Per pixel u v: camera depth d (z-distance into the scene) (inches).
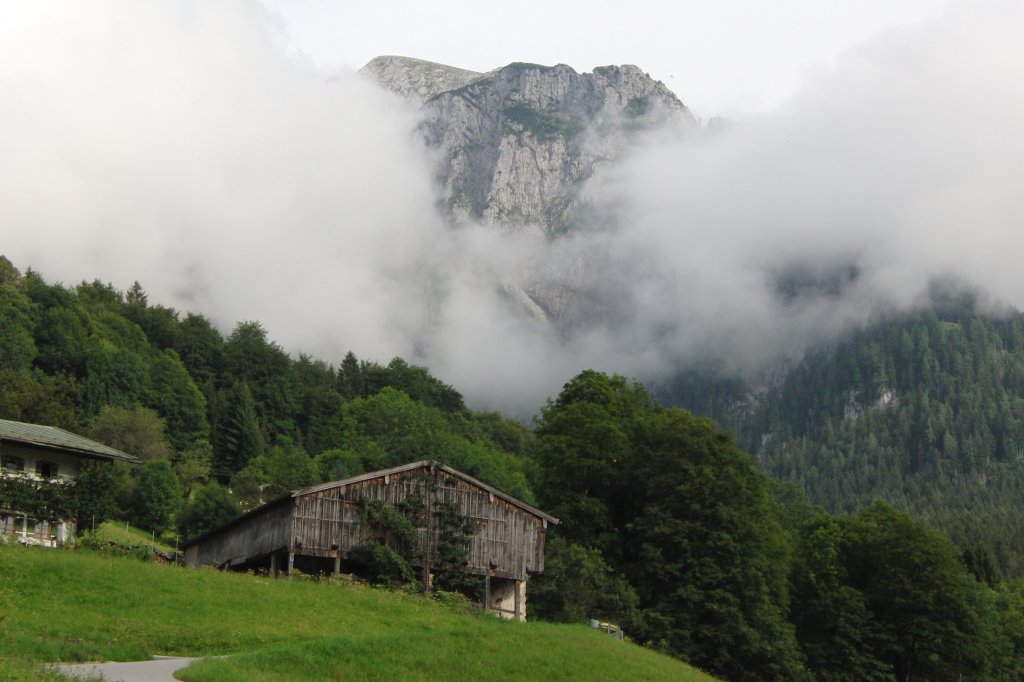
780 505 6422.2
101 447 3230.8
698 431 4013.3
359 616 2453.2
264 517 3270.2
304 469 6668.3
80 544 2802.7
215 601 2308.1
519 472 6702.8
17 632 1815.9
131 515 5221.5
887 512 4845.0
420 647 2156.7
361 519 3176.7
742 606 3722.9
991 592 5861.2
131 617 2089.1
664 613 3636.8
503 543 3348.9
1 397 5457.7
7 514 2918.3
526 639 2431.1
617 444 4116.6
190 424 7711.6
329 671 1898.4
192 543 3762.3
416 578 3191.4
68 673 1553.9
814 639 4281.5
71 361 7357.3
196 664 1724.9
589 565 3555.6
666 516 3809.1
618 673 2361.0
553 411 4446.4
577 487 4077.3
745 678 3634.4
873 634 4247.0
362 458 6914.4
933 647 4281.5
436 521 3272.6
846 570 4478.3
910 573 4357.8
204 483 6860.2
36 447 3070.9
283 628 2209.6
